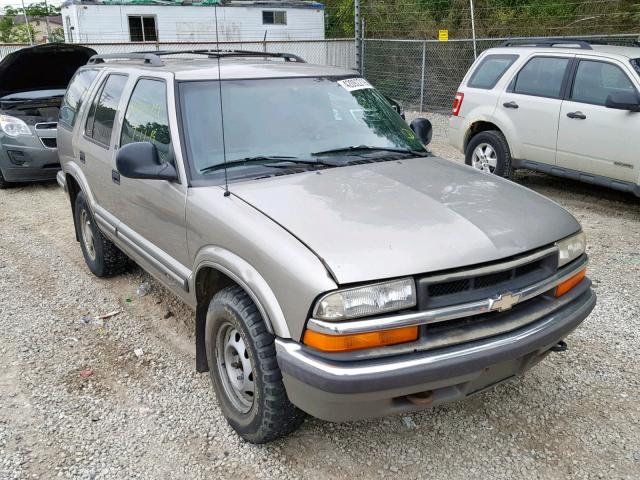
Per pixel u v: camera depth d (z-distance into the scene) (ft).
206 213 10.82
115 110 15.25
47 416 11.85
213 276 11.48
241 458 10.57
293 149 12.37
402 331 8.68
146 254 13.62
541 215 10.64
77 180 17.66
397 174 11.85
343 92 14.07
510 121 27.04
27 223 25.17
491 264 9.30
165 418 11.76
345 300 8.44
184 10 70.18
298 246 9.11
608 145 23.36
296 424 10.27
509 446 10.75
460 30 61.41
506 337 9.28
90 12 67.10
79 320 15.97
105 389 12.78
